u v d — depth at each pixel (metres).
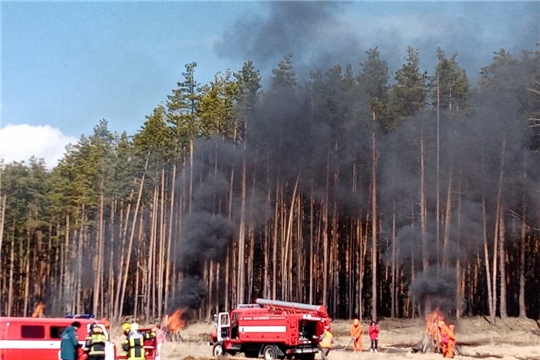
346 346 33.91
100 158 57.75
